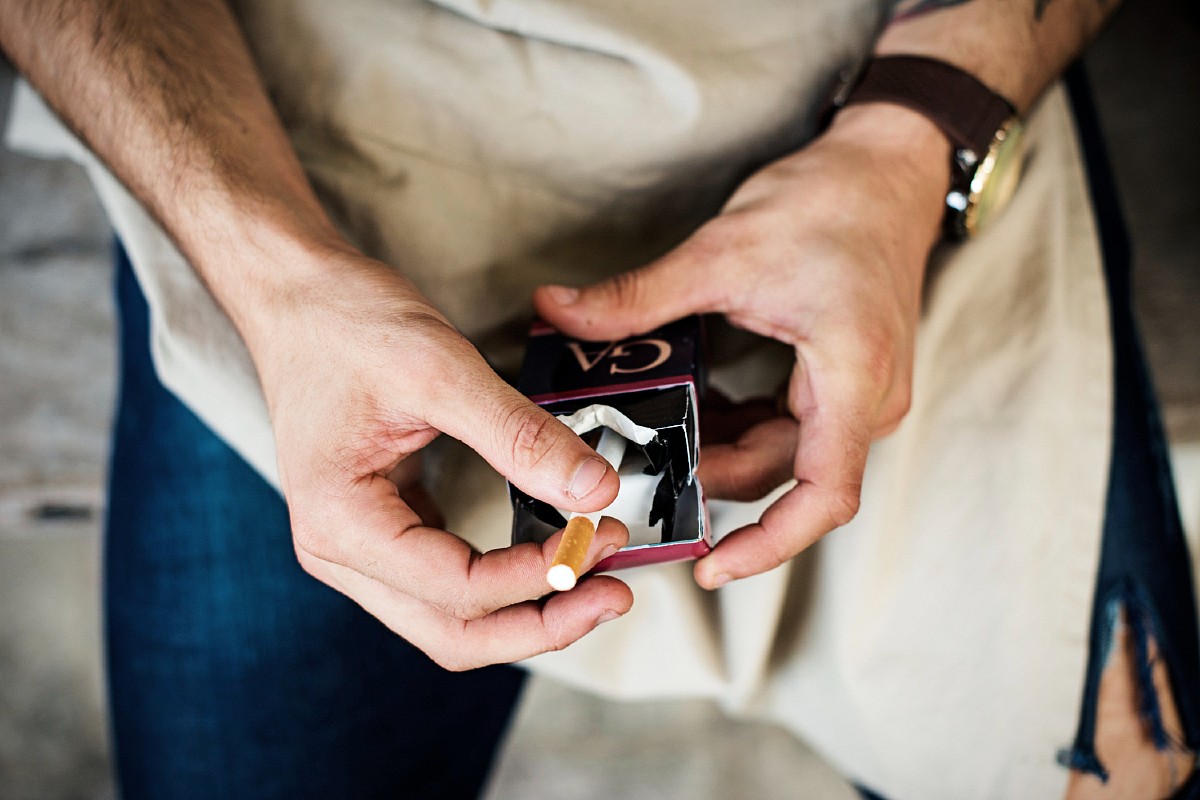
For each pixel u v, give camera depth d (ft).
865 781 1.83
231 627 1.82
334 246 1.48
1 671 3.08
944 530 1.70
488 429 1.26
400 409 1.32
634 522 1.36
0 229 2.84
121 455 1.93
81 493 2.54
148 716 1.87
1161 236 2.81
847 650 1.71
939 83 1.68
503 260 1.76
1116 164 2.96
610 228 1.80
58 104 1.62
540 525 1.38
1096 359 1.73
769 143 1.77
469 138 1.67
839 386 1.47
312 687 1.82
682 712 2.96
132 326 1.89
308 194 1.58
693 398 1.41
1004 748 1.68
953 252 1.80
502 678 2.02
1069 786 1.69
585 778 2.84
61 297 2.75
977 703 1.69
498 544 1.71
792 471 1.54
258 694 1.82
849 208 1.58
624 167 1.71
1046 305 1.75
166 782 1.87
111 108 1.57
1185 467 2.53
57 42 1.59
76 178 2.93
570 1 1.60
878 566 1.69
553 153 1.69
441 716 1.93
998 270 1.79
